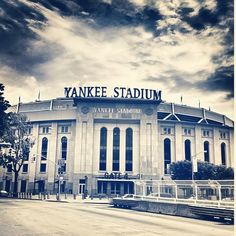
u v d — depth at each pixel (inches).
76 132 2044.8
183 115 2198.6
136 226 555.2
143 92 2090.3
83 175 1988.2
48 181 2075.5
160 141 2118.6
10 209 842.2
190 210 755.4
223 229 551.5
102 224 570.3
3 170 2156.7
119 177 1996.8
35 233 443.8
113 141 2079.2
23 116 2031.3
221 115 2106.3
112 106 2087.8
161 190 926.4
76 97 2042.3
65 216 701.3
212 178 1891.0
